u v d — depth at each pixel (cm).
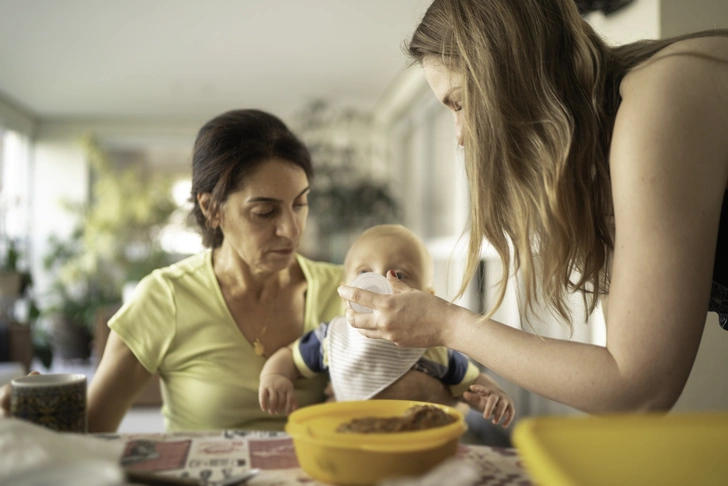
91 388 121
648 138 69
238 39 467
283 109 677
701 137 68
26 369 368
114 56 502
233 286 132
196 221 135
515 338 75
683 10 177
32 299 555
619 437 48
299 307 137
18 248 643
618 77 83
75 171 702
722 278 83
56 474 53
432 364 124
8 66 524
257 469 69
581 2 198
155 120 723
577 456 46
